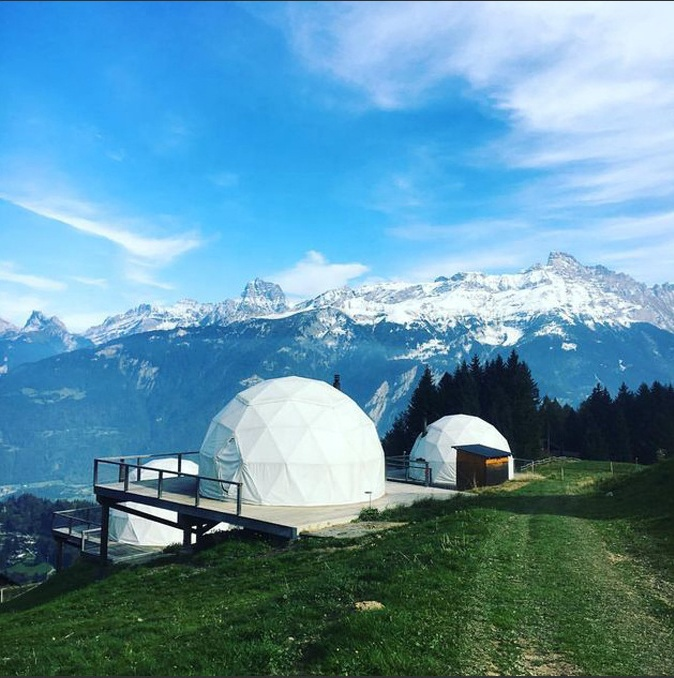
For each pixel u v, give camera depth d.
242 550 19.86
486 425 48.81
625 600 10.56
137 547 33.81
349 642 7.75
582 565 13.16
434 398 74.19
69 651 10.12
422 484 39.81
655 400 89.50
